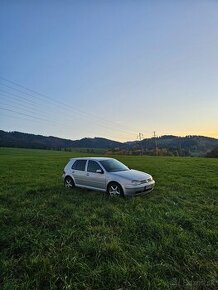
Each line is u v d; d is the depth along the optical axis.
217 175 19.16
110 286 4.25
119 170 11.73
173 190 12.81
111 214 8.16
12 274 4.64
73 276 4.52
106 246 5.53
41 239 6.12
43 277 4.50
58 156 56.69
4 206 9.70
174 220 7.43
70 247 5.64
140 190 10.52
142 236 6.28
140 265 4.71
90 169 12.20
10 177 19.03
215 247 5.61
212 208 8.95
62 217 8.06
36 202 10.20
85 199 10.56
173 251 5.34
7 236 6.33
